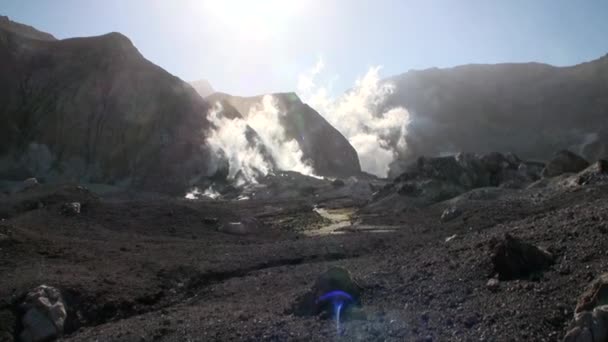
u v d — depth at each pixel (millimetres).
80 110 57156
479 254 9125
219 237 19781
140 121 57469
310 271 12031
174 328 8023
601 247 7887
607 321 5680
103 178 54000
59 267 11492
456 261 9281
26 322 8914
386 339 6688
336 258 14336
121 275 11562
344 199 40531
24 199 23922
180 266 12625
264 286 11234
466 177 31859
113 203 23297
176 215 22297
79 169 54156
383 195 32750
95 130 56531
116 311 9992
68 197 24672
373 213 28750
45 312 9117
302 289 10070
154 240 17312
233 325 7828
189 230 20625
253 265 13375
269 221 27719
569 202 17547
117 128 56562
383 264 10961
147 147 56500
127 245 15195
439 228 17109
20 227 14953
